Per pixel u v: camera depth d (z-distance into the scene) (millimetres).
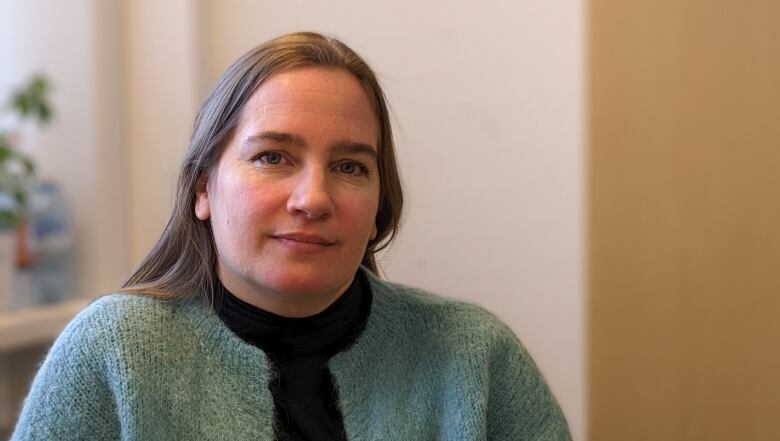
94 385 727
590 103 1302
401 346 865
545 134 1363
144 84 1949
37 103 1922
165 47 1896
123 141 1993
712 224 1404
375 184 794
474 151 1447
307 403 790
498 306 1442
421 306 894
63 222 2039
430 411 837
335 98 752
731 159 1410
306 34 795
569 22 1320
